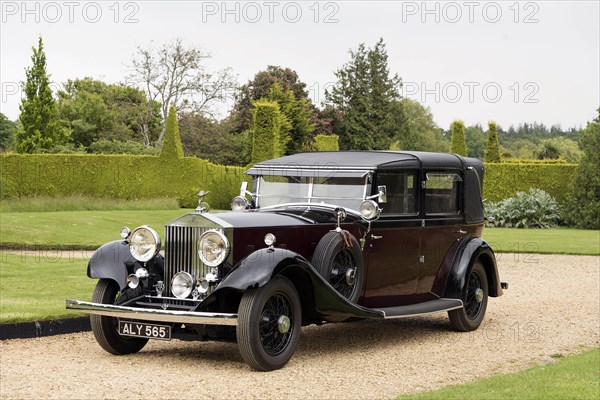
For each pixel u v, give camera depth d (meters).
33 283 12.19
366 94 54.00
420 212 9.30
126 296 8.03
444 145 69.69
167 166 32.72
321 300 7.79
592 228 30.55
